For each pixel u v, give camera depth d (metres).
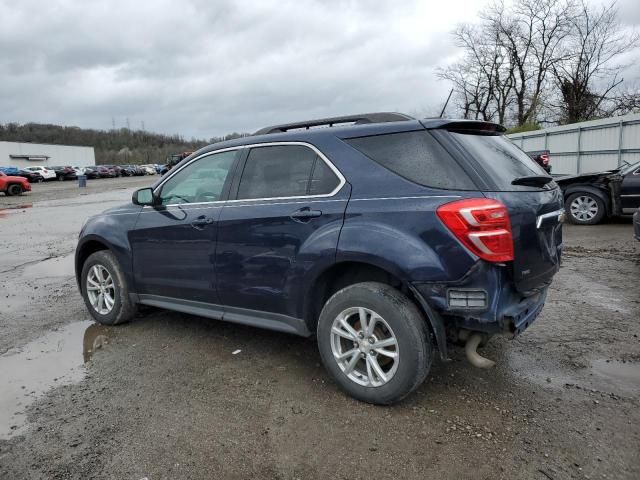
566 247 8.02
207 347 4.21
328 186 3.30
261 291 3.60
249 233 3.61
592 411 3.00
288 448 2.72
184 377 3.64
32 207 20.44
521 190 3.02
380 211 3.02
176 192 4.30
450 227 2.78
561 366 3.64
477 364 2.97
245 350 4.12
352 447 2.71
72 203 21.97
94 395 3.39
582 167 16.91
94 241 4.95
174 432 2.90
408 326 2.93
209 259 3.89
